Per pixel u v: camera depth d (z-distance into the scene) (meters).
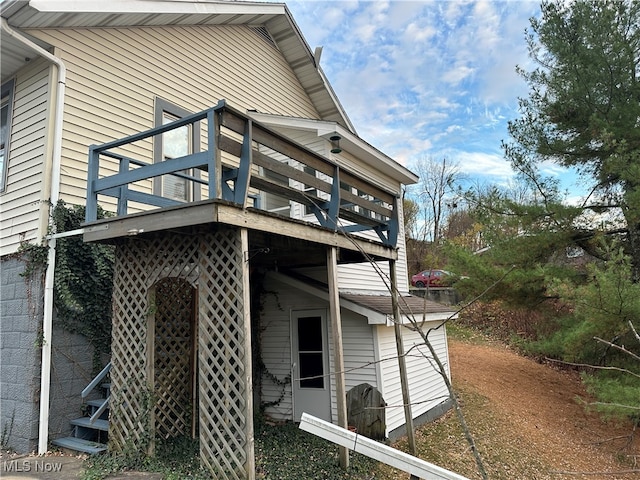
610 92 8.57
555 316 9.20
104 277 5.79
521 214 9.07
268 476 4.41
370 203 6.39
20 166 5.82
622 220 8.97
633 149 8.22
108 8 5.83
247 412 3.65
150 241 4.63
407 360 7.65
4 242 5.86
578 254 9.50
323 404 7.05
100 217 5.84
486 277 9.17
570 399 9.84
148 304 4.53
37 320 5.20
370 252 6.18
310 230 4.89
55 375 5.22
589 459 6.96
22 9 5.02
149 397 4.38
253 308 7.73
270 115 8.37
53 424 5.14
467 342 14.94
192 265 4.33
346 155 8.92
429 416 8.00
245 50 8.99
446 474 3.83
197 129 7.56
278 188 4.52
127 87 6.54
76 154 5.76
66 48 5.80
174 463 4.36
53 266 5.32
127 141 4.48
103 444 4.92
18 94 6.07
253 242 5.30
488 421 8.00
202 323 4.05
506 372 11.57
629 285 6.72
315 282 7.43
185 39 7.64
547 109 9.40
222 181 4.07
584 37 8.74
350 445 4.34
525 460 6.55
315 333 7.36
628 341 7.28
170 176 7.15
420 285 19.48
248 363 3.71
